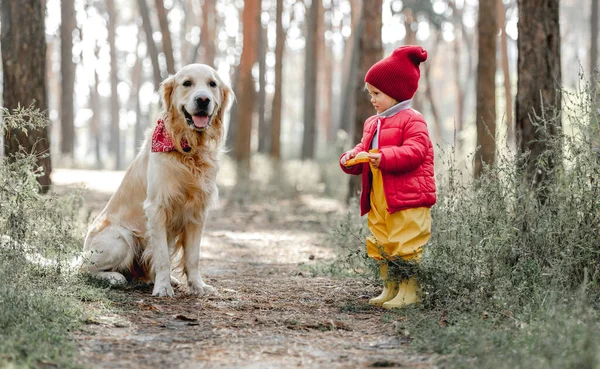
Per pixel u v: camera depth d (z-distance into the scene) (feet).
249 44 66.03
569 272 15.33
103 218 18.80
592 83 17.22
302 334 13.47
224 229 35.40
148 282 18.70
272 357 11.73
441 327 13.10
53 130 157.38
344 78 121.80
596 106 16.51
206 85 17.13
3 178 16.90
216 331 13.52
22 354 10.91
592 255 15.75
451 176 17.89
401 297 15.75
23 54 25.49
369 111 41.37
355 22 98.17
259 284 19.33
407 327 13.48
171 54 73.10
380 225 16.14
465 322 12.89
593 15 86.58
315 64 90.12
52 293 14.71
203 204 17.58
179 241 18.44
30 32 25.57
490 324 12.91
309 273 21.49
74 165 85.76
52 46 132.16
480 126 35.70
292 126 220.23
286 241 30.99
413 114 15.74
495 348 11.32
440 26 100.78
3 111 18.16
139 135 145.28
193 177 17.13
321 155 98.12
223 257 25.90
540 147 20.66
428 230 15.65
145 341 12.59
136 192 18.17
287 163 71.41
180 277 19.98
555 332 11.42
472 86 184.34
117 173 71.51
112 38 133.90
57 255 17.78
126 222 18.30
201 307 15.81
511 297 14.11
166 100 17.22
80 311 13.98
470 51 128.36
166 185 17.02
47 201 18.30
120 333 13.10
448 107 190.90
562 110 17.72
